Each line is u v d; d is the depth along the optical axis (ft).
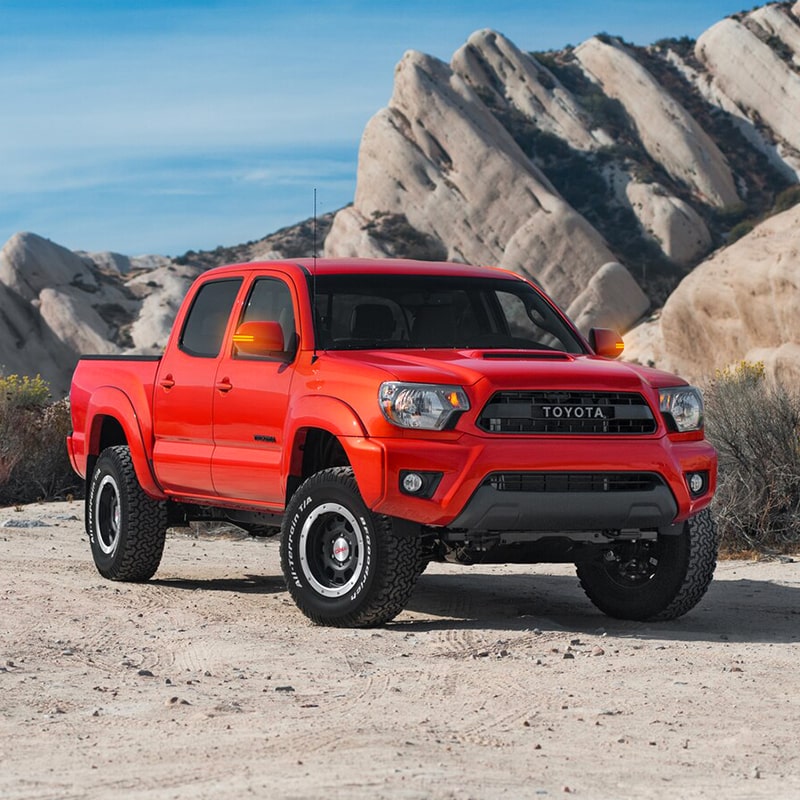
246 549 56.75
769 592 42.80
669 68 530.27
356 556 34.19
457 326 38.42
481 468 32.24
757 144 496.23
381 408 32.89
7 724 24.08
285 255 558.15
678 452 34.09
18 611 37.37
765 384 65.36
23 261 438.40
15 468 81.46
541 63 521.24
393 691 26.71
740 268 144.25
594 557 35.96
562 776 20.07
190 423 40.50
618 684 27.30
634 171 469.57
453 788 19.12
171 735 22.97
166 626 34.99
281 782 19.45
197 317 41.96
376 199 456.45
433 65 472.85
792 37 508.53
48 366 422.82
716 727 23.56
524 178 437.99
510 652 31.09
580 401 33.32
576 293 413.18
